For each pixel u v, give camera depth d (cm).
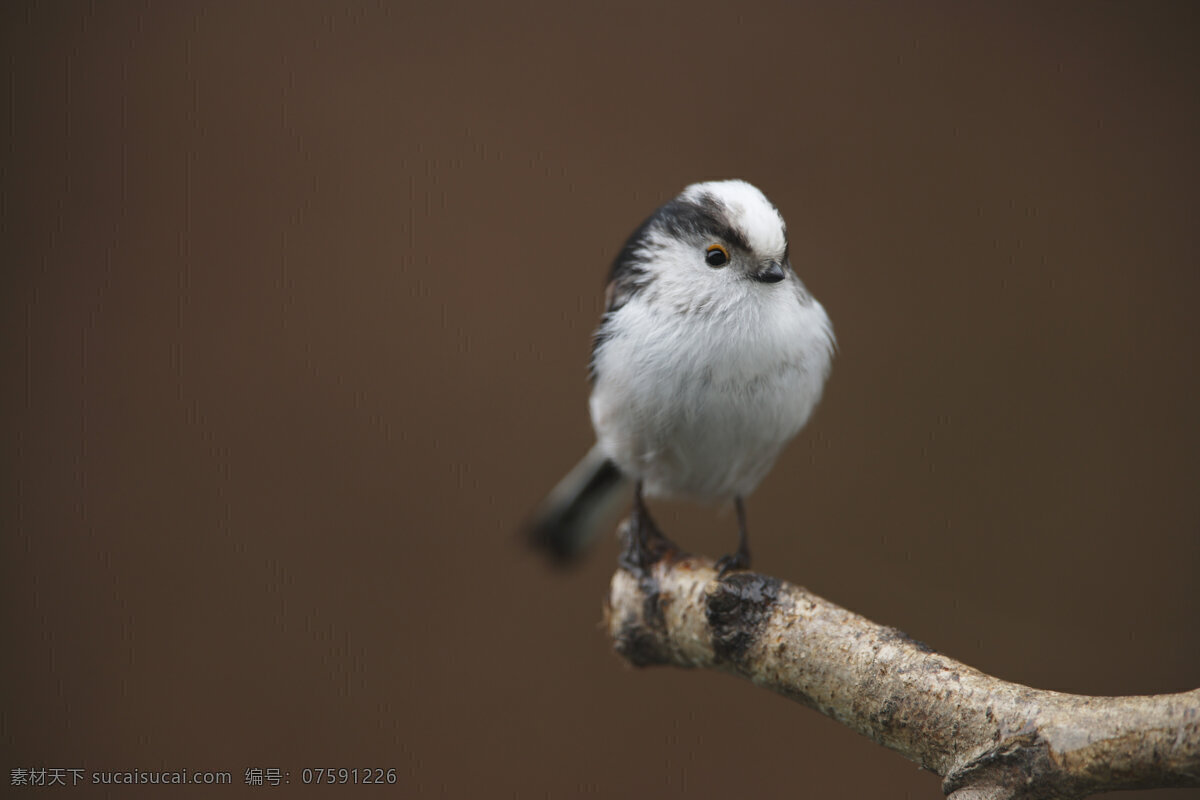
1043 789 258
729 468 265
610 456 265
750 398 263
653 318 264
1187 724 257
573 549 269
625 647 263
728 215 263
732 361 263
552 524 268
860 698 259
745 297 263
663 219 264
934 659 259
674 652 262
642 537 264
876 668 259
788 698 261
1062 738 257
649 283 264
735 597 261
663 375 263
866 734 260
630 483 268
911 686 259
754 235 263
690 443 264
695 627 262
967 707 258
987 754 258
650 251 264
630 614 263
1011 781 258
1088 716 257
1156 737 257
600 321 265
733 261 263
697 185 265
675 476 265
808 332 264
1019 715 258
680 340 263
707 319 263
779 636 260
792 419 264
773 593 261
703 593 262
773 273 263
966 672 259
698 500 266
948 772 258
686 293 263
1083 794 257
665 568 263
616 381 264
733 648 261
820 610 260
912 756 259
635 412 264
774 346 263
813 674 260
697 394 263
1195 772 256
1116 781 257
